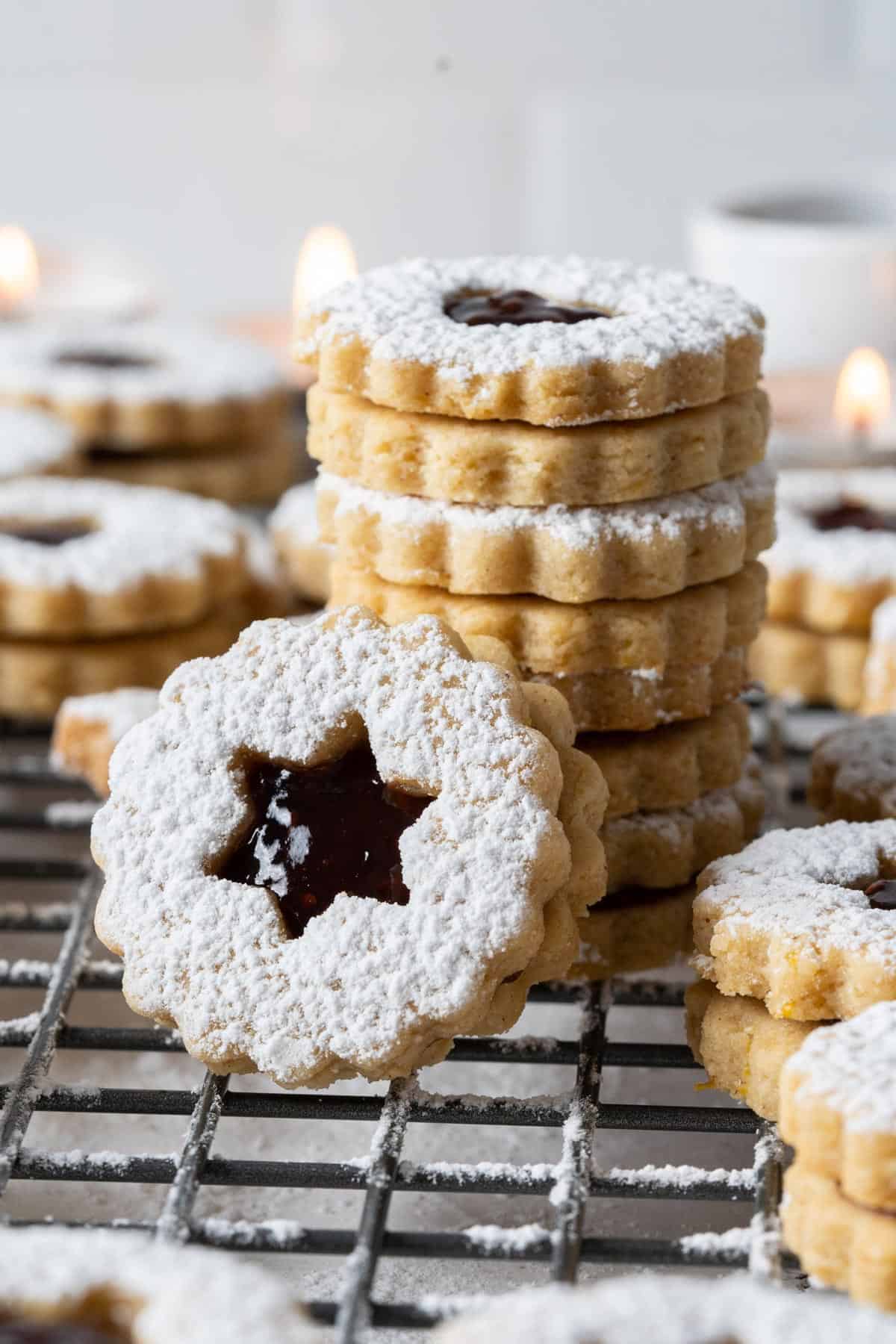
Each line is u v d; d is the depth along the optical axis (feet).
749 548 1.74
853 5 3.18
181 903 1.61
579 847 1.64
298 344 1.72
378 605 1.71
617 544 1.68
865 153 3.22
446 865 1.59
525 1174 1.57
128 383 2.39
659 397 1.66
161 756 1.65
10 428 2.30
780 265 2.47
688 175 3.24
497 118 3.24
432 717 1.62
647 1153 1.68
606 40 3.21
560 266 1.77
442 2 3.18
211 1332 1.39
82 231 3.28
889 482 2.22
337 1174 1.57
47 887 1.94
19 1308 1.42
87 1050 1.73
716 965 1.63
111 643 2.05
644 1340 1.40
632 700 1.70
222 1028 1.59
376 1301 1.51
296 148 3.24
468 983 1.58
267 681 1.65
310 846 1.63
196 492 2.41
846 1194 1.51
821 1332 1.40
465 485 1.67
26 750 2.10
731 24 3.20
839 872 1.67
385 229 3.30
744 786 1.80
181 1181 1.56
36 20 3.16
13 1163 1.58
